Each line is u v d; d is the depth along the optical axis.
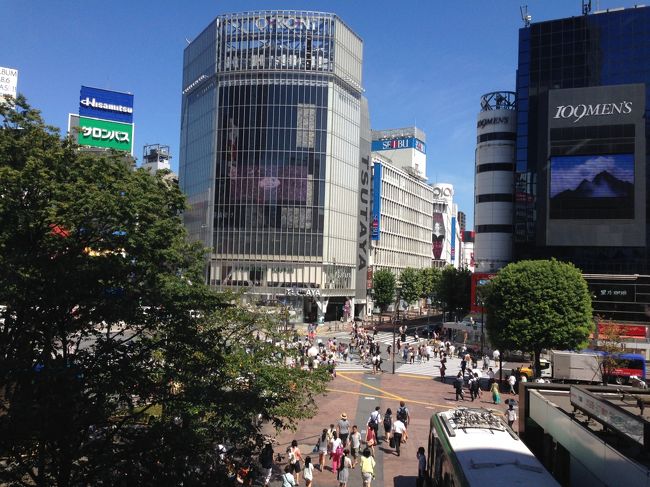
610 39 65.94
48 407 9.49
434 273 114.75
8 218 13.24
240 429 11.93
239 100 84.38
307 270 83.19
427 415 30.36
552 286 39.03
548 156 65.06
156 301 11.92
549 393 16.20
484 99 80.25
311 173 83.81
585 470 11.44
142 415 11.88
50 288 11.21
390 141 160.75
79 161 16.33
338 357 50.84
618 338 40.34
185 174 95.50
